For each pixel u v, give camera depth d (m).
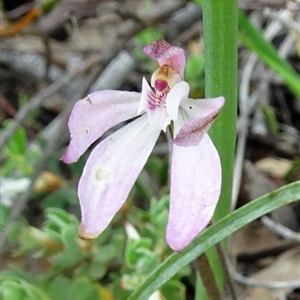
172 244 0.16
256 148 0.31
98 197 0.17
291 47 0.33
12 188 0.26
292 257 0.25
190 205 0.17
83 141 0.18
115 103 0.18
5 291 0.22
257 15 0.33
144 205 0.28
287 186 0.18
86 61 0.29
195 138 0.17
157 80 0.18
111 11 0.34
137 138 0.18
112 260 0.25
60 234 0.24
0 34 0.29
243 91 0.30
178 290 0.23
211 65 0.18
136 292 0.19
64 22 0.35
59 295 0.23
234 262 0.25
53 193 0.27
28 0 0.39
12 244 0.25
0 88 0.35
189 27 0.34
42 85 0.35
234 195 0.25
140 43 0.32
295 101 0.34
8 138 0.26
